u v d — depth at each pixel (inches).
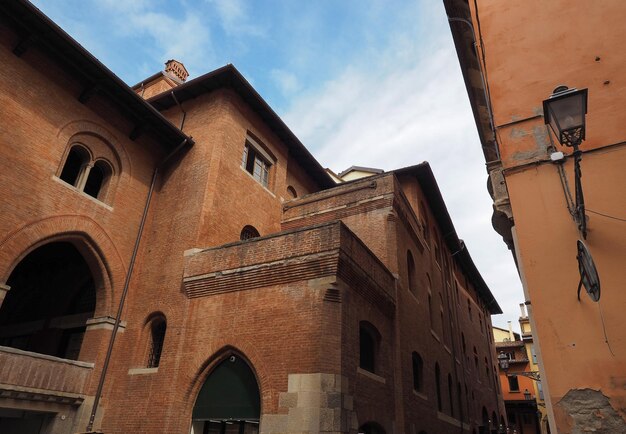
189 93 676.1
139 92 961.5
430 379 665.0
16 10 450.0
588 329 235.9
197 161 607.8
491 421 1151.0
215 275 487.5
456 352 918.4
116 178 567.2
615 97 283.4
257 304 452.1
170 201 599.2
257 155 716.0
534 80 315.0
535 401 1612.9
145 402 459.2
